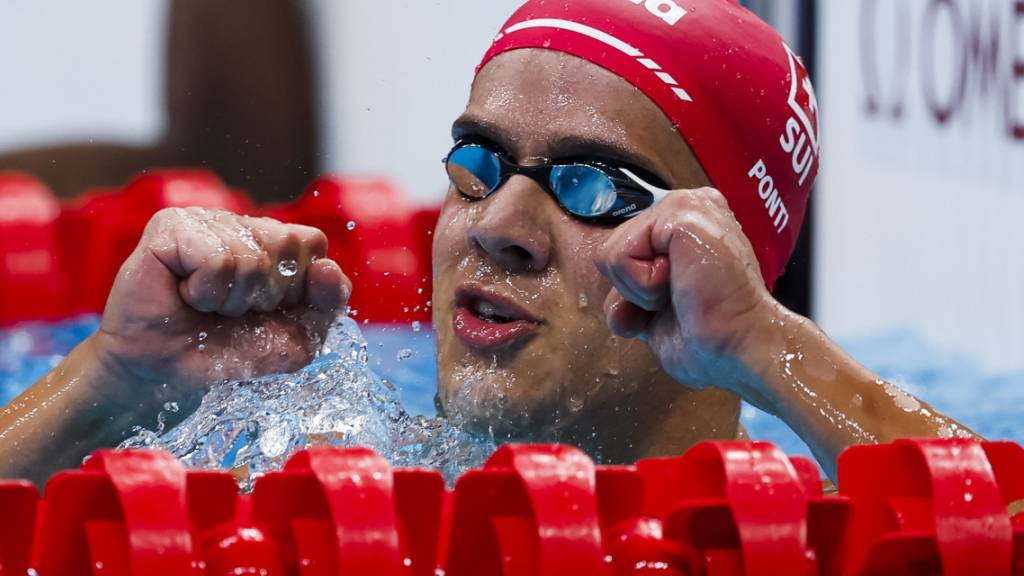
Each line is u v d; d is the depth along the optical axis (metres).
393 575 2.79
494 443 4.73
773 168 5.16
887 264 12.04
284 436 4.53
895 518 3.21
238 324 4.38
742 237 3.96
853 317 12.45
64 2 15.15
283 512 2.99
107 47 15.29
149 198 12.05
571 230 4.54
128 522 2.71
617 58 4.70
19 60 14.95
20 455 4.31
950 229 11.20
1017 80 10.28
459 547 3.06
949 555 3.04
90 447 4.48
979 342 10.84
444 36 15.97
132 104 15.41
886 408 3.87
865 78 12.25
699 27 4.92
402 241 12.21
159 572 2.69
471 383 4.54
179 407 4.44
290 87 15.72
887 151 12.05
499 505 3.02
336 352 4.86
